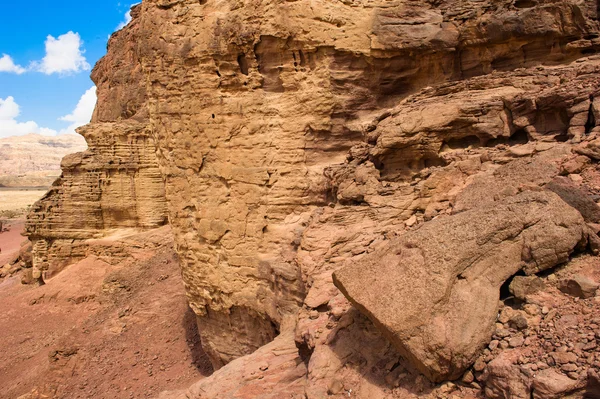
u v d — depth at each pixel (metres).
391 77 11.70
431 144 9.88
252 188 11.48
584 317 5.11
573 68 9.35
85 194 25.31
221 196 11.91
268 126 11.40
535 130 9.05
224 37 11.35
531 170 7.58
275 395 6.81
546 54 10.66
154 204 25.62
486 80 10.07
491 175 8.16
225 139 11.66
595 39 9.97
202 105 11.86
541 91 9.04
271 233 11.39
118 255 24.84
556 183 6.90
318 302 7.86
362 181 10.05
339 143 11.63
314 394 5.91
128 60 31.52
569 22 10.06
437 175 9.12
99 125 25.56
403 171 10.34
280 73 11.39
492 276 5.68
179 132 12.48
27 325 22.03
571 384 4.43
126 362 16.70
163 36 12.41
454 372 5.15
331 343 6.66
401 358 5.82
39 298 23.80
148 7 12.84
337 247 9.05
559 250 5.79
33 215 25.66
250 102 11.43
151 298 20.94
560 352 4.78
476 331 5.21
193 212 12.69
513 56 10.95
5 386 17.55
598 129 7.96
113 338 18.45
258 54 11.38
